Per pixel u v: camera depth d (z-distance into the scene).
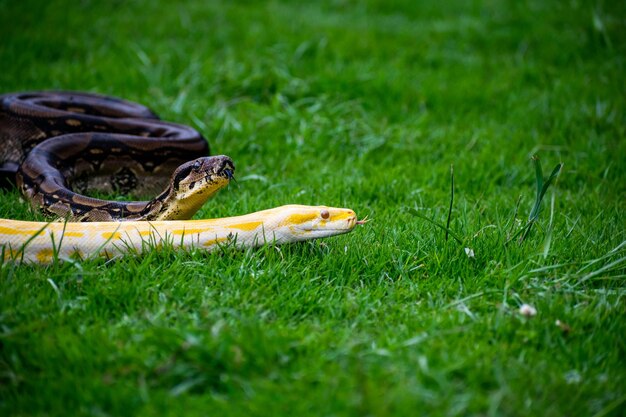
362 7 21.03
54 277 6.84
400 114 13.66
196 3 20.19
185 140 10.72
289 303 6.64
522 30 18.69
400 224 8.63
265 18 19.00
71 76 14.36
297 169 11.04
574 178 10.95
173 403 5.21
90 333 5.97
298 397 5.25
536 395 5.49
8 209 8.83
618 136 12.53
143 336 5.88
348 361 5.65
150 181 10.54
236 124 12.36
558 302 6.72
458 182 10.67
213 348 5.61
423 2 21.42
